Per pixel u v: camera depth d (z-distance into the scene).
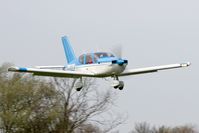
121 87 82.38
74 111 109.88
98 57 85.12
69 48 101.56
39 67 93.31
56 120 109.38
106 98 110.62
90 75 84.75
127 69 84.62
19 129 109.06
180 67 83.94
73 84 110.62
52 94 110.06
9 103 108.62
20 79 113.19
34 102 109.44
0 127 108.94
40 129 109.38
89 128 110.94
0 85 110.06
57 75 83.81
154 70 84.56
